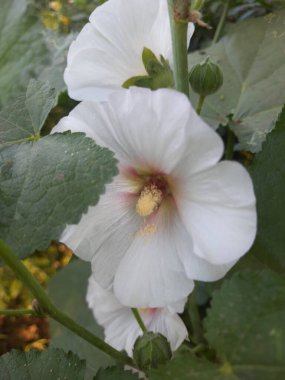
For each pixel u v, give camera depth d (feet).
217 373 0.44
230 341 0.44
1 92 0.93
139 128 0.47
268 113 0.75
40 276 1.31
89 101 0.49
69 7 0.92
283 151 0.58
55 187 0.46
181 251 0.51
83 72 0.58
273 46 0.80
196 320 0.65
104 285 0.54
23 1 0.93
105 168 0.45
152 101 0.45
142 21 0.56
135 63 0.58
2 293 1.39
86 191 0.45
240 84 0.79
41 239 0.45
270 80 0.78
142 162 0.51
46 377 0.58
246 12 0.87
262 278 0.44
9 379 0.59
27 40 0.93
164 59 0.57
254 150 0.73
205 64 0.56
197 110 0.58
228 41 0.82
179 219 0.51
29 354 0.59
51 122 0.85
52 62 0.90
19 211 0.47
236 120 0.76
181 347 0.58
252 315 0.43
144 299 0.52
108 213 0.53
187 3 0.50
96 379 0.57
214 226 0.47
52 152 0.48
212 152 0.44
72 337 0.85
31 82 0.57
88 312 1.01
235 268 0.62
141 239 0.53
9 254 0.50
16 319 1.42
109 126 0.49
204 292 0.70
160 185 0.52
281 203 0.58
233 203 0.45
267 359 0.41
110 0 0.57
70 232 0.51
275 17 0.81
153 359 0.53
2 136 0.54
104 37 0.57
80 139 0.48
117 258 0.54
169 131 0.45
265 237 0.59
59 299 1.05
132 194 0.54
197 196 0.47
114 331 0.68
